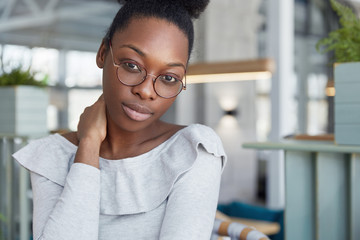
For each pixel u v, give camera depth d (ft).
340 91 3.60
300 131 16.24
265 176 22.84
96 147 2.55
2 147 7.10
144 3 2.36
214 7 21.71
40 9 22.40
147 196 2.54
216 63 12.98
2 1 21.58
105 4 22.91
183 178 2.52
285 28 15.48
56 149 2.83
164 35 2.34
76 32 23.35
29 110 6.95
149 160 2.64
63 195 2.41
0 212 7.43
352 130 3.54
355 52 3.60
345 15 3.81
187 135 2.65
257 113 23.45
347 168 3.85
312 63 16.92
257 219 10.03
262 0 23.52
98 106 2.65
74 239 2.33
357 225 3.74
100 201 2.56
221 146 2.71
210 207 2.52
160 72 2.36
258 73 12.60
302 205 3.97
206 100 22.52
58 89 22.50
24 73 7.02
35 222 2.58
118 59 2.36
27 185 6.62
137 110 2.36
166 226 2.39
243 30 23.13
